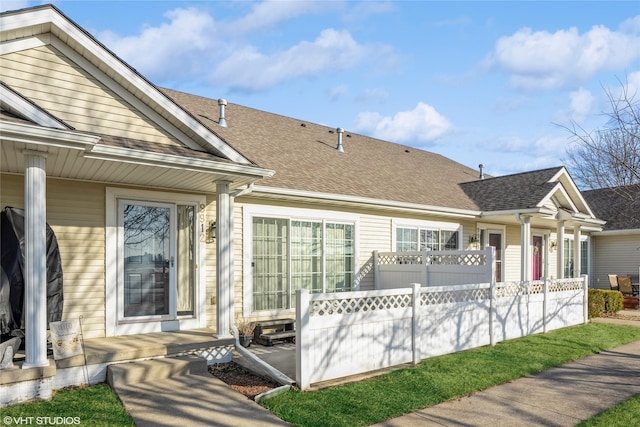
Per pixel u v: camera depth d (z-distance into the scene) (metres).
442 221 13.70
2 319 5.90
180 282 8.44
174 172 6.80
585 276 12.45
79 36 6.15
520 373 7.09
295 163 11.39
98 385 6.12
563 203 14.49
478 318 8.99
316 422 4.97
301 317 6.13
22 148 5.34
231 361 7.36
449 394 6.02
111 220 7.55
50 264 6.59
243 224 9.30
